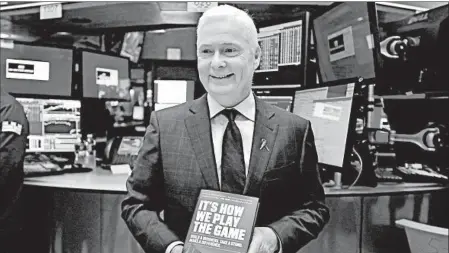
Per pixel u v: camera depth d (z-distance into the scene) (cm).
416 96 210
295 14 262
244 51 106
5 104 188
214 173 110
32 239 207
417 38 200
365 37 182
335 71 209
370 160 188
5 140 183
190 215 109
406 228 153
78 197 200
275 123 115
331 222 169
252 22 110
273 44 225
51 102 245
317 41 220
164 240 105
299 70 212
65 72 254
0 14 283
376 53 177
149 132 118
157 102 252
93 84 263
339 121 169
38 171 224
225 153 111
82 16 278
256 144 111
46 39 308
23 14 280
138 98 294
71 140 252
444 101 200
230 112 114
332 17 202
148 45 289
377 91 217
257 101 119
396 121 219
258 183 108
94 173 239
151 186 115
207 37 106
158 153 114
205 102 119
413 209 180
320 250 169
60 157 250
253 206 100
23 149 190
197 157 111
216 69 105
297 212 114
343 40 197
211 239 98
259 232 102
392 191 176
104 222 196
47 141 242
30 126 237
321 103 184
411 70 203
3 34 295
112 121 288
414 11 234
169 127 116
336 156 169
